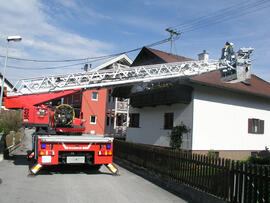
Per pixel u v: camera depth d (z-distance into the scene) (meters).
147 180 9.19
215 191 6.51
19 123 24.30
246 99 16.97
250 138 16.92
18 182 7.70
